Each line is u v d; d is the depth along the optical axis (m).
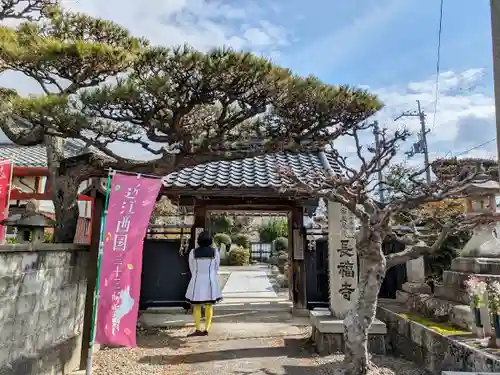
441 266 8.61
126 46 5.80
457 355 4.27
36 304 3.88
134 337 4.39
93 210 5.20
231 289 12.73
